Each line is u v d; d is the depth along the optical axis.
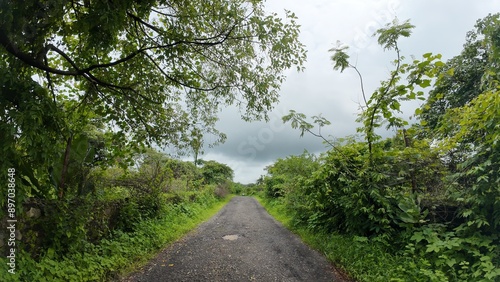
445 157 6.55
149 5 5.59
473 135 5.77
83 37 5.83
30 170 4.88
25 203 4.68
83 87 7.20
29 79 4.68
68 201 5.46
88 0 5.26
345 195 7.62
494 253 4.60
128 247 6.81
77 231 5.34
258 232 10.70
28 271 4.20
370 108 6.47
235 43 6.87
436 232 5.75
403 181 6.90
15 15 4.36
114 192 8.73
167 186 13.57
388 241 6.39
